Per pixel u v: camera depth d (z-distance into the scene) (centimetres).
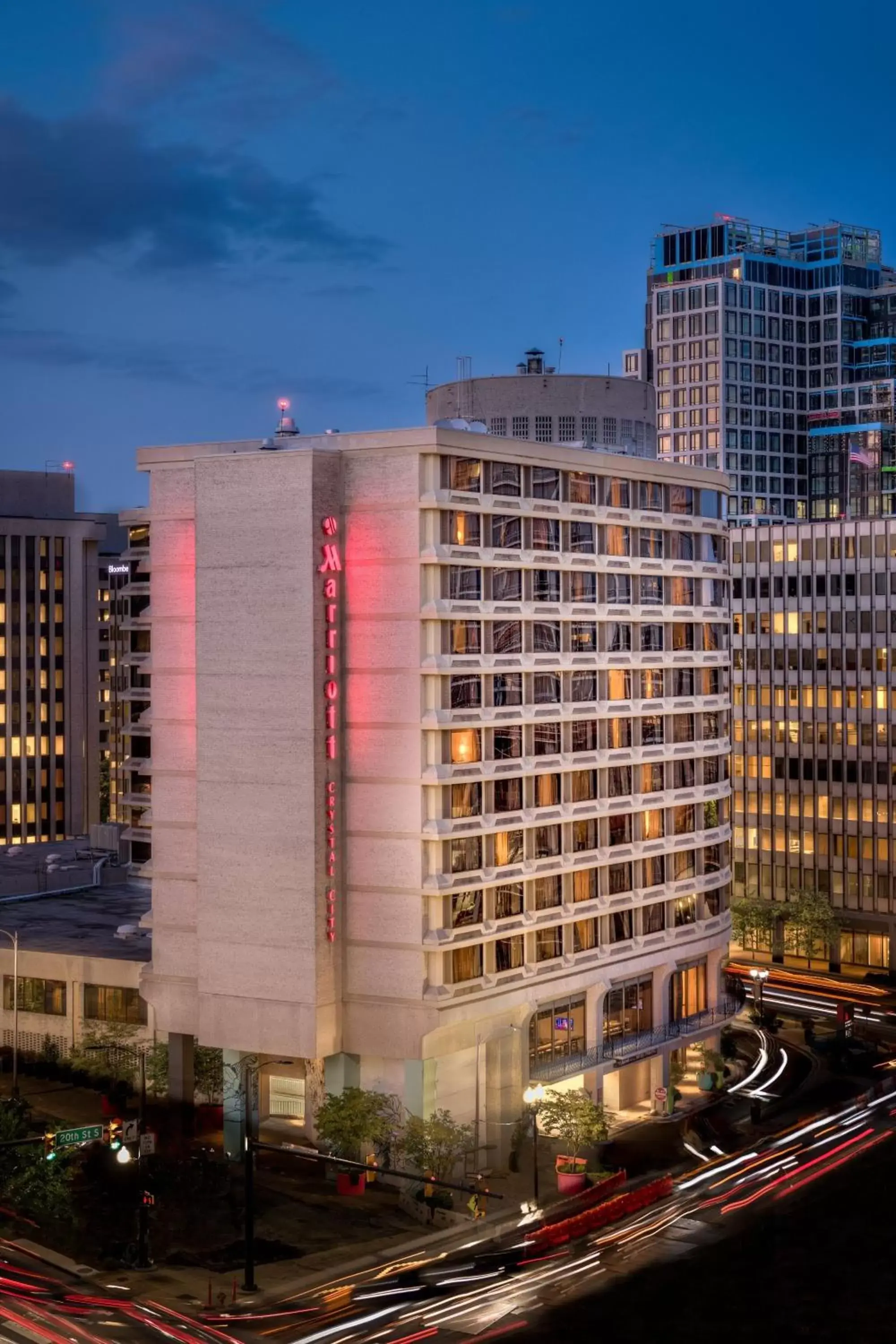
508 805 9050
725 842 10962
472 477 8850
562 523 9494
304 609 8575
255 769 8725
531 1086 8888
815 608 15150
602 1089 9681
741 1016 12644
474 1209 7912
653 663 10200
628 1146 9275
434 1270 7175
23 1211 7906
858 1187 8369
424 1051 8538
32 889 13038
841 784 14962
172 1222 7850
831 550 15062
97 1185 8331
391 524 8625
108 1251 7400
